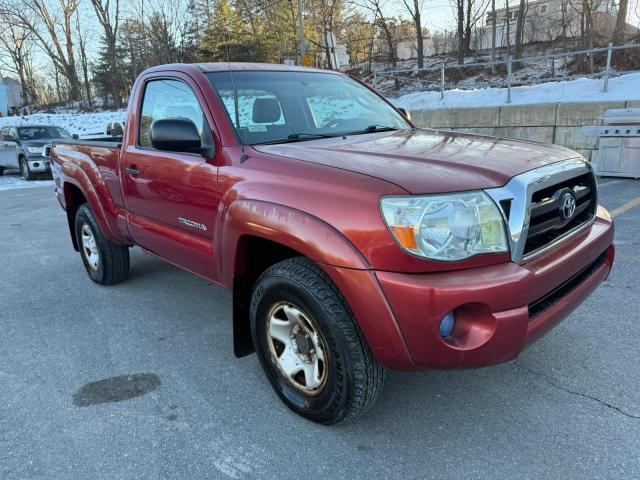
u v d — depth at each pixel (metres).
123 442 2.64
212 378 3.24
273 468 2.41
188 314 4.29
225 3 40.28
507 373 3.12
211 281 3.38
